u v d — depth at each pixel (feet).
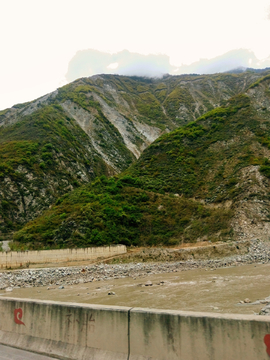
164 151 251.39
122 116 547.90
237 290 58.49
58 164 294.25
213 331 17.72
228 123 256.11
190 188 205.57
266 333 16.22
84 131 434.71
